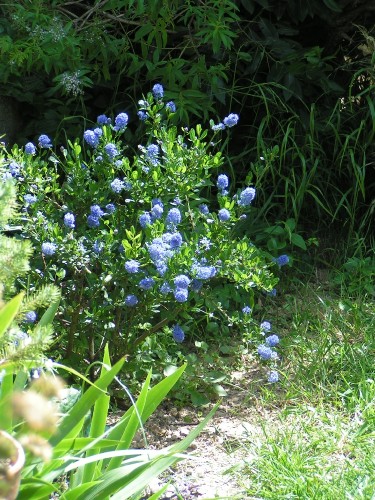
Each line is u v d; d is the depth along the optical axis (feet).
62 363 9.43
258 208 12.40
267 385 10.01
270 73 12.55
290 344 10.57
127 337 9.39
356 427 8.88
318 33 13.41
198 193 11.61
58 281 9.29
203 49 12.50
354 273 11.85
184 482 8.36
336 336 10.72
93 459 6.32
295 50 12.66
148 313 9.30
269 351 9.37
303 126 12.51
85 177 9.66
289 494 7.84
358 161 12.67
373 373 9.69
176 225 9.36
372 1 12.66
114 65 12.67
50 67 11.36
